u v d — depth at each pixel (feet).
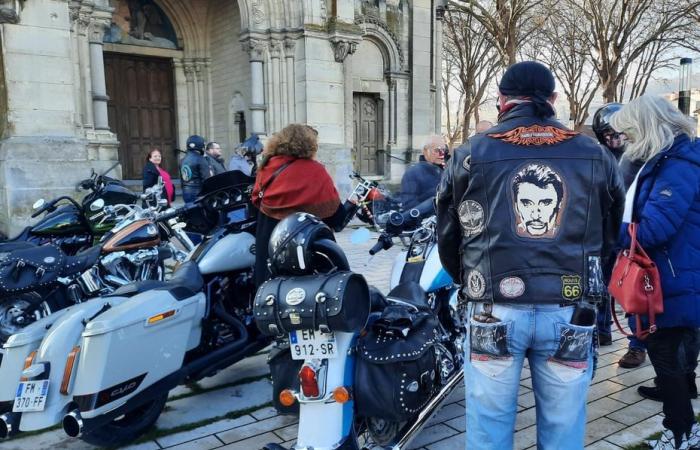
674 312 9.92
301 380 8.39
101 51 39.91
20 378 10.20
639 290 9.82
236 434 11.84
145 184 29.01
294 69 46.50
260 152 27.66
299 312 8.16
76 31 38.17
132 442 11.51
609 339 16.92
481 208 7.17
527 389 13.78
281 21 45.91
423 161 14.49
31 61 32.60
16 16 31.86
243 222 13.75
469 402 7.54
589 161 7.06
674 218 9.59
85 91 39.01
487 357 7.22
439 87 62.23
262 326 8.47
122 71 50.96
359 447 8.98
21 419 9.97
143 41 51.01
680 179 9.70
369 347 8.89
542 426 7.41
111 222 16.22
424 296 11.20
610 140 15.78
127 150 51.55
